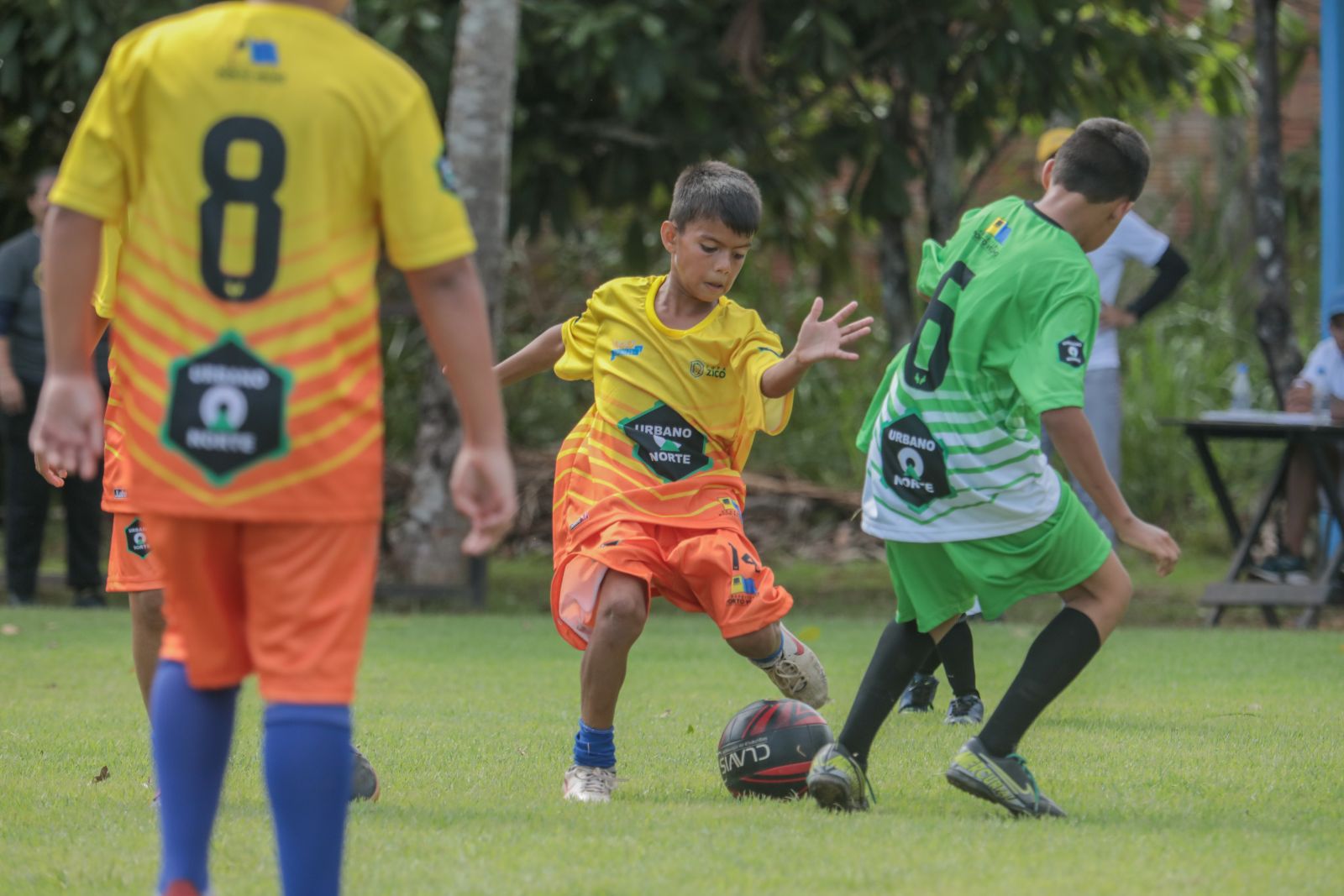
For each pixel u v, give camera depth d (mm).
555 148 37344
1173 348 50531
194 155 8836
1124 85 40719
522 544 47125
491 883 10320
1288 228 57531
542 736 17594
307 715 8789
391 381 52438
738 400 14812
